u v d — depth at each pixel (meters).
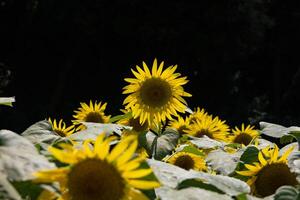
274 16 34.28
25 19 28.92
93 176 1.56
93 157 1.59
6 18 29.42
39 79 29.58
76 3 26.83
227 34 28.55
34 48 29.14
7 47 29.67
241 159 2.88
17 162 1.47
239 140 4.97
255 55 34.84
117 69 29.14
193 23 27.50
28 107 27.89
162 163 2.01
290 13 33.78
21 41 29.16
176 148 3.46
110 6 26.81
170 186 1.88
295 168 2.54
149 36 26.88
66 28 27.55
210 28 27.94
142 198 1.58
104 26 27.17
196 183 1.87
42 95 29.36
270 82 35.78
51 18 27.22
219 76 29.20
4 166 1.44
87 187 1.56
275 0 34.09
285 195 1.86
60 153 1.55
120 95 29.09
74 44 28.33
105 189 1.56
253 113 30.03
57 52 29.14
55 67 29.56
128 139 1.59
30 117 26.36
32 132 3.04
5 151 1.49
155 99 4.02
